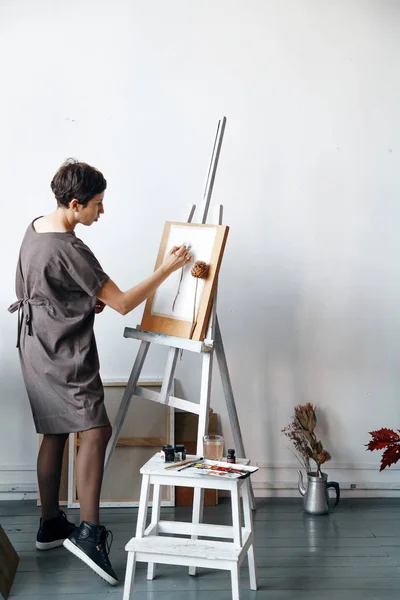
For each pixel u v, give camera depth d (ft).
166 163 11.55
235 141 11.58
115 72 11.51
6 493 11.55
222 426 11.76
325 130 11.61
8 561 8.52
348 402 11.81
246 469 7.85
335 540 9.77
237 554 7.38
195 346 9.11
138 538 7.79
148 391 9.79
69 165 8.73
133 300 8.88
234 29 11.52
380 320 11.75
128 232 11.59
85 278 8.59
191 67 11.51
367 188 11.66
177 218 11.59
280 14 11.55
